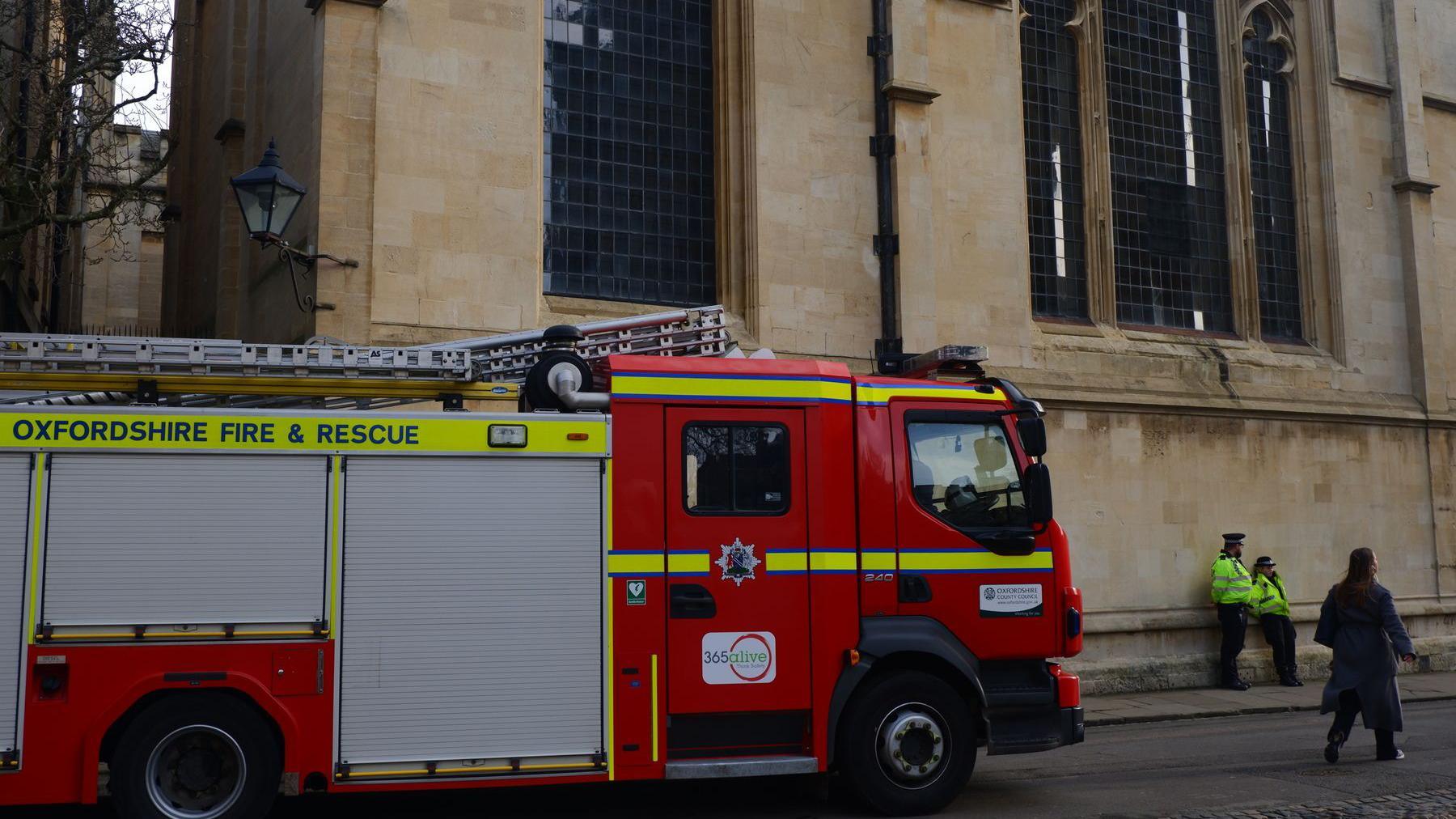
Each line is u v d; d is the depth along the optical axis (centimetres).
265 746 717
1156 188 1897
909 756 805
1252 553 1783
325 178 1259
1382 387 1994
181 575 712
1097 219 1808
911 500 831
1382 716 1013
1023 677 848
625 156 1511
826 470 816
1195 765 1033
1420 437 1983
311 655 723
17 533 699
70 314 2561
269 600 722
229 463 729
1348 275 1989
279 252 1317
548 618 759
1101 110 1830
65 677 697
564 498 773
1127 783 935
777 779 956
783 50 1546
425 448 755
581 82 1495
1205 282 1923
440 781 731
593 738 756
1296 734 1238
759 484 805
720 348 923
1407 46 2089
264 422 736
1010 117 1695
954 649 817
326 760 718
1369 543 1898
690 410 802
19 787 683
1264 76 2022
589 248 1471
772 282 1502
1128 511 1686
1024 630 838
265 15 1619
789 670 790
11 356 774
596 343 904
